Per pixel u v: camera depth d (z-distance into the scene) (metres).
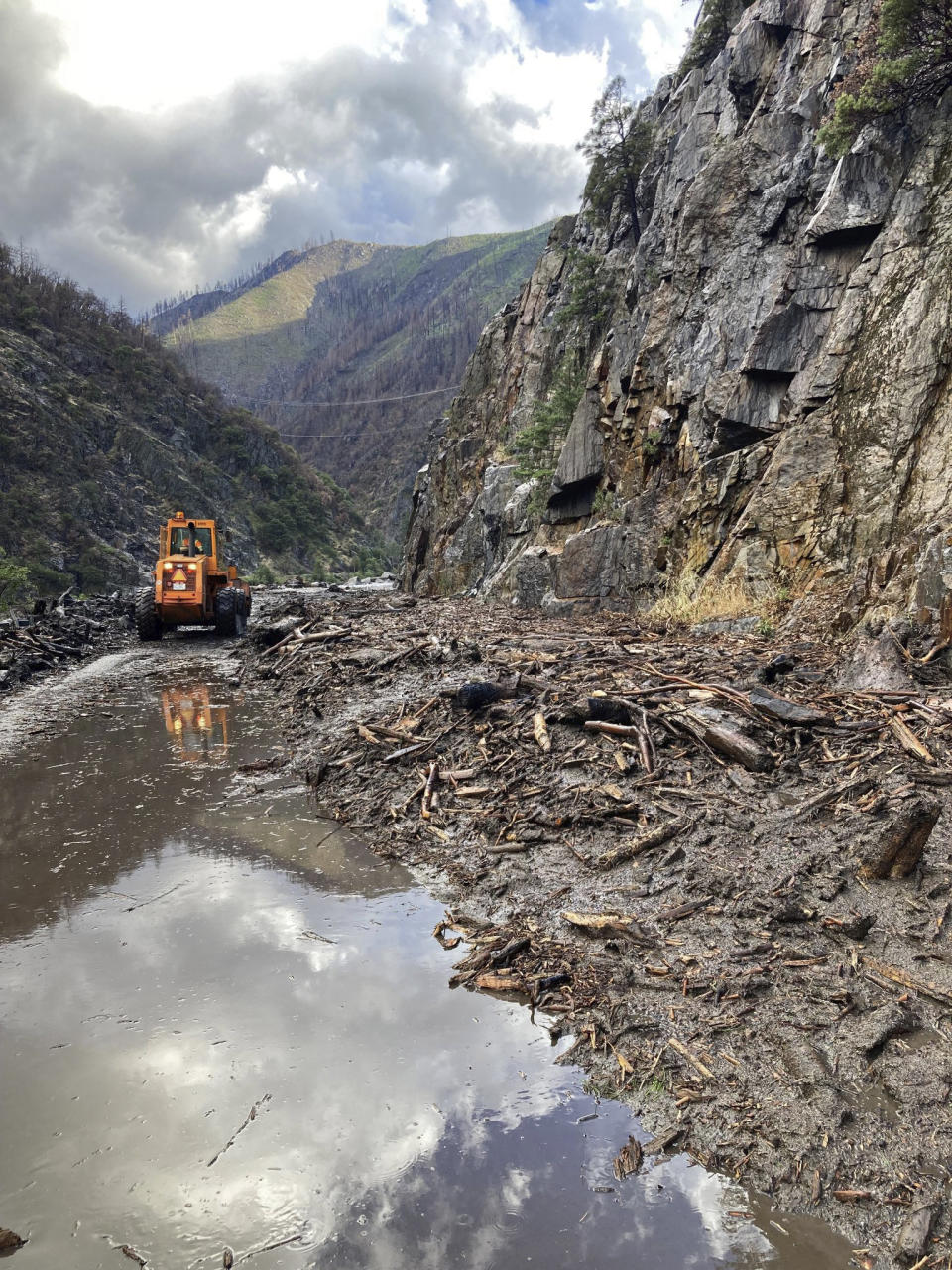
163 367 156.62
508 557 26.72
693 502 15.52
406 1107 3.07
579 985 3.86
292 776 7.50
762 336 14.51
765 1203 2.61
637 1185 2.69
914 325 11.95
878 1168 2.71
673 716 6.90
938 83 12.88
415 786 6.68
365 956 4.23
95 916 4.69
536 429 26.53
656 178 26.19
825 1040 3.33
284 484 157.75
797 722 6.65
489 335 41.22
